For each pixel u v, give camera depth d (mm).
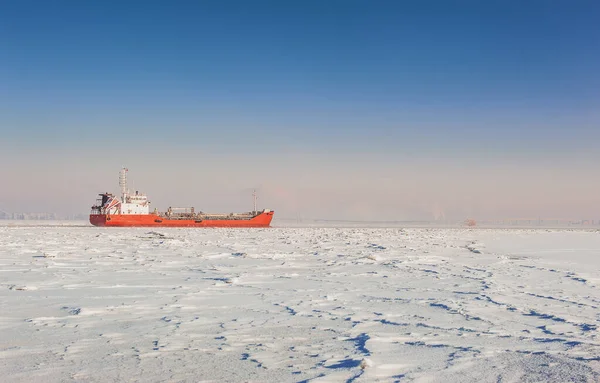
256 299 10289
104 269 15930
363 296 10812
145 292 11117
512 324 7879
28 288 11438
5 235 43594
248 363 5555
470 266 17750
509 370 5312
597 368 5383
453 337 6949
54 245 28484
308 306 9492
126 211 81375
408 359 5770
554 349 6273
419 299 10414
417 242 35062
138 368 5324
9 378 4941
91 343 6457
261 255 21781
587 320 8227
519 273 15531
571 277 14453
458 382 4902
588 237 45938
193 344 6441
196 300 10102
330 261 19453
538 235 51656
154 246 28328
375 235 50031
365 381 4914
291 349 6219
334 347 6340
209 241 34781
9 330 7211
